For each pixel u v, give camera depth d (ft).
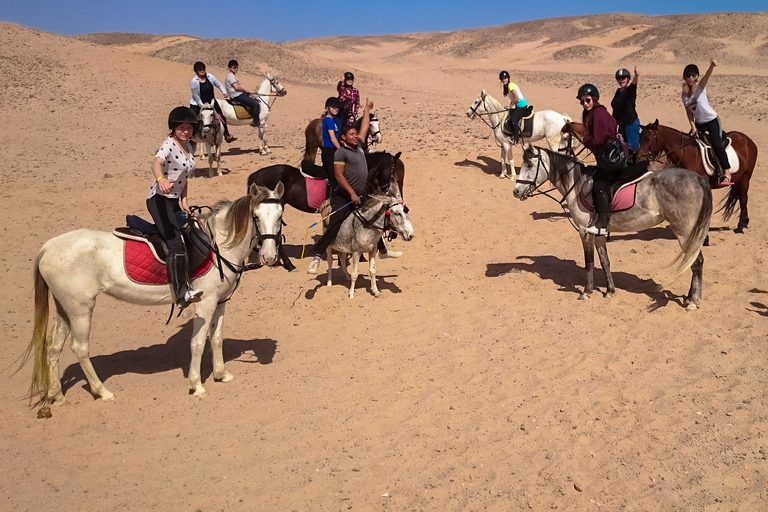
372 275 31.65
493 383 23.15
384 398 22.56
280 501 17.38
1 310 31.42
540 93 113.29
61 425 21.26
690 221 26.86
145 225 22.09
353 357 25.77
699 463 18.16
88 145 71.72
